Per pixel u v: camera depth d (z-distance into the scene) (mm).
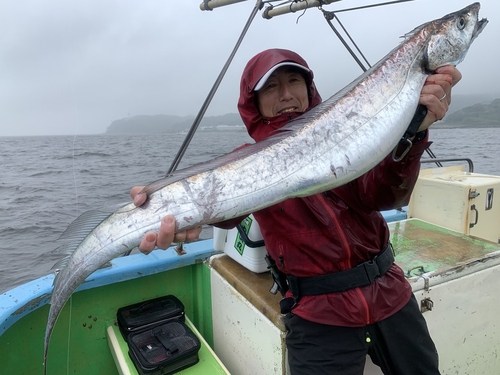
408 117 1314
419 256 2178
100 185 15750
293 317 1541
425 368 1543
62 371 2199
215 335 2324
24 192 14859
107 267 2289
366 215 1540
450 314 1961
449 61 1380
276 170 1348
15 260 7480
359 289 1450
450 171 3223
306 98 1813
